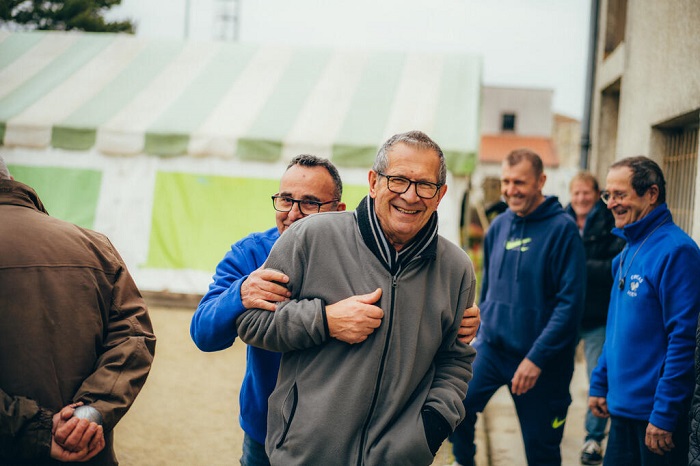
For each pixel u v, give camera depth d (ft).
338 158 21.39
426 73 26.48
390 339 5.98
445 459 12.84
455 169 20.29
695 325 8.06
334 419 5.90
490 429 15.61
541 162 11.31
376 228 6.13
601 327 14.03
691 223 13.56
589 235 14.07
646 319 8.59
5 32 30.27
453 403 6.21
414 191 5.88
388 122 22.54
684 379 8.04
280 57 28.07
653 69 15.16
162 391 15.85
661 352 8.48
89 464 6.17
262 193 22.18
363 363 5.95
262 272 6.30
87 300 6.33
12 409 5.68
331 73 26.61
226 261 7.41
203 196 22.41
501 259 11.57
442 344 6.49
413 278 6.15
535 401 10.97
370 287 6.07
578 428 15.49
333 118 23.00
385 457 5.89
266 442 6.35
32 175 22.97
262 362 7.33
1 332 5.85
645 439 8.46
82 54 28.43
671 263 8.31
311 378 6.08
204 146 22.09
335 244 6.25
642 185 8.91
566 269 10.79
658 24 14.90
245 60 27.81
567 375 10.98
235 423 14.11
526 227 11.36
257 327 6.18
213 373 17.40
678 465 8.26
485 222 46.55
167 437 13.19
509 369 11.38
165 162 22.57
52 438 5.86
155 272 22.50
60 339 6.10
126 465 11.78
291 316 6.00
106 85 25.73
